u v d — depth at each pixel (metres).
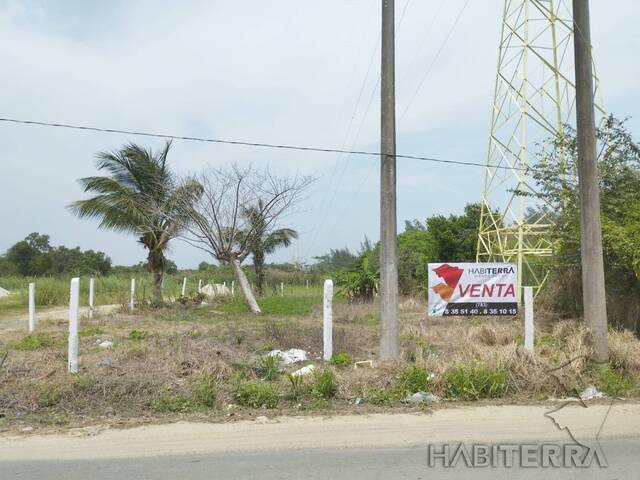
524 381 9.35
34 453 6.57
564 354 10.35
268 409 8.37
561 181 15.40
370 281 27.59
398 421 7.79
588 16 10.98
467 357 10.27
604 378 9.66
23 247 58.34
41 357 10.81
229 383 9.14
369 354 12.12
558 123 20.77
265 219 23.52
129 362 10.12
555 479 5.85
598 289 10.65
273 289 39.06
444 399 8.89
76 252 59.62
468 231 30.33
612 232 13.20
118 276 39.34
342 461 6.32
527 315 11.21
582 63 10.95
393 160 11.14
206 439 7.03
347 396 8.81
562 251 15.41
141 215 23.69
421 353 10.79
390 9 11.27
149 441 6.96
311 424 7.64
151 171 24.30
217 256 23.48
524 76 20.22
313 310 22.17
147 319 19.55
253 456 6.47
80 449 6.70
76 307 9.64
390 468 6.12
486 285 12.57
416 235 42.41
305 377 9.23
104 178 24.02
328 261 48.12
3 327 18.23
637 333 13.88
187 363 9.85
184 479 5.80
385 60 11.23
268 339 13.30
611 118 14.98
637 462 6.34
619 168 14.73
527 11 20.67
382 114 11.20
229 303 27.59
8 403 8.18
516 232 21.61
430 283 12.62
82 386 8.61
